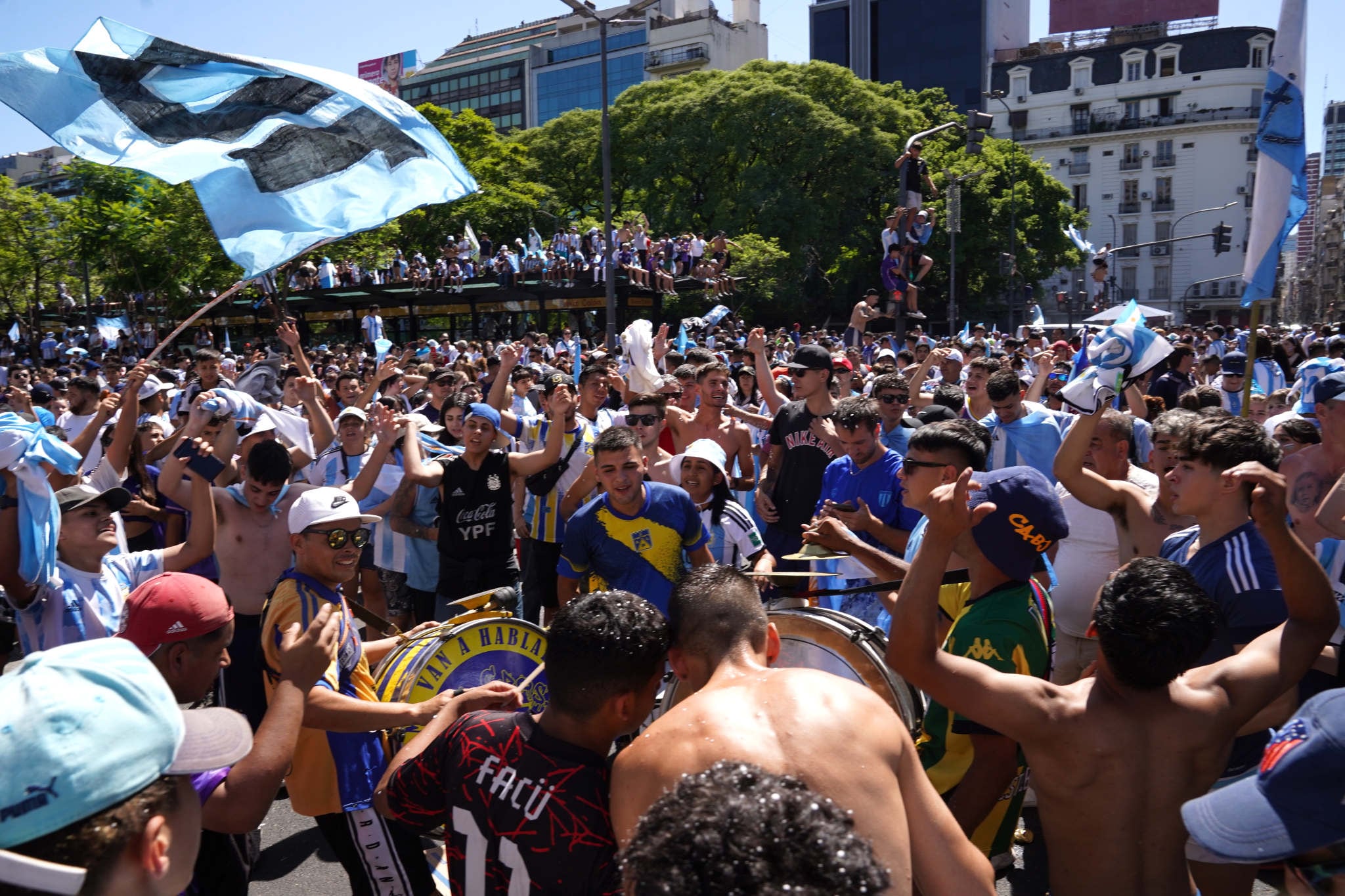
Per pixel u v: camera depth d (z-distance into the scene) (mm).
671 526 4461
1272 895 3785
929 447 3506
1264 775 1822
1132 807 2334
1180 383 10914
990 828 3197
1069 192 57406
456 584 5727
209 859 2725
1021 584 3092
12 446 3529
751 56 104812
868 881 1176
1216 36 77938
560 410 5738
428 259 46531
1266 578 3127
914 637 2395
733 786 1294
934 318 56031
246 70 5164
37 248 35062
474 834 2244
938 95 59812
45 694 1518
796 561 5105
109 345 32000
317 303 37594
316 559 3344
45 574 3688
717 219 48312
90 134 4949
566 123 55531
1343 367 5609
